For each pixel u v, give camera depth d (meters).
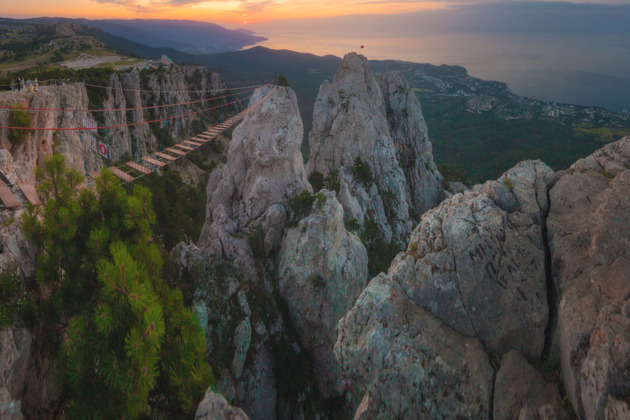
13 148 38.22
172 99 164.38
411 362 13.99
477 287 14.90
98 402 15.79
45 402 18.67
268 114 56.44
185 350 19.28
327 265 48.25
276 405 44.50
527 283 14.41
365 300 15.76
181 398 17.70
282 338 47.00
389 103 109.62
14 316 16.95
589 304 12.23
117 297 16.61
